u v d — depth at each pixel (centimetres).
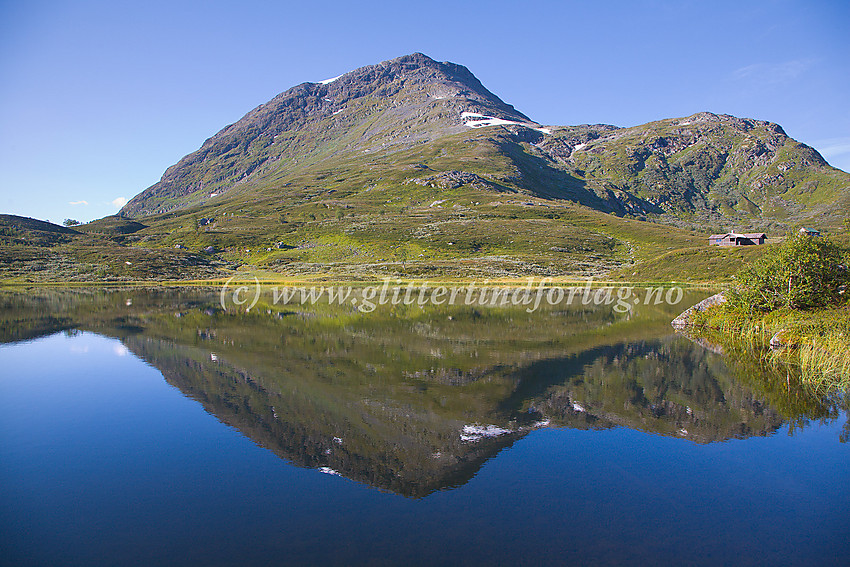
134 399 1900
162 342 3083
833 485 1211
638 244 13975
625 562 903
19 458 1377
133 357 2652
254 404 1823
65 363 2531
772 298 3167
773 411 1747
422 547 945
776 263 3191
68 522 1052
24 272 9944
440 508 1094
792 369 2327
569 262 10919
